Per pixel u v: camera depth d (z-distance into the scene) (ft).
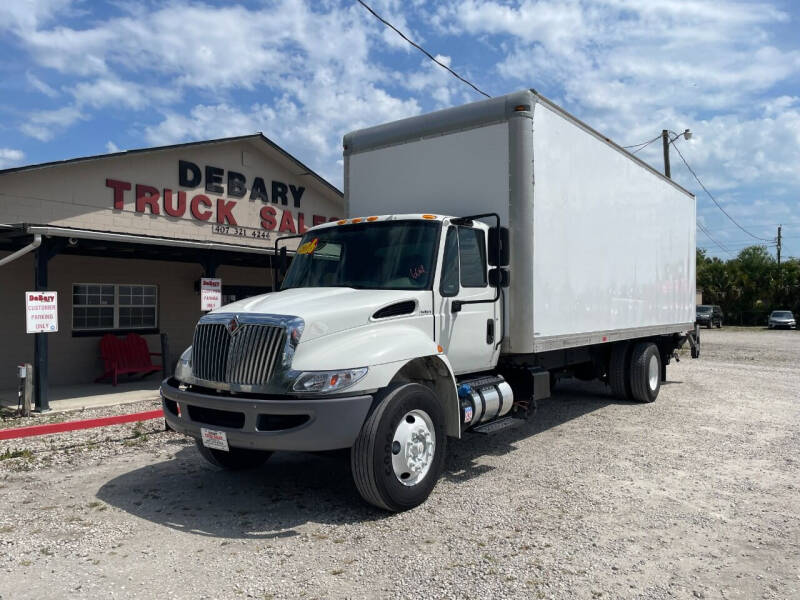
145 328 48.65
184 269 50.98
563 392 38.99
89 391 40.14
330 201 64.75
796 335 118.73
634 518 16.49
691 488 19.11
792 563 13.80
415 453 17.33
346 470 21.33
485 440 25.75
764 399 36.37
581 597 12.18
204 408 17.62
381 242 20.68
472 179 22.68
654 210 34.50
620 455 23.16
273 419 16.29
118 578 13.01
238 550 14.47
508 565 13.58
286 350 16.05
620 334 30.25
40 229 31.50
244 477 20.47
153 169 49.42
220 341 17.22
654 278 34.71
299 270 21.89
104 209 46.34
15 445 24.63
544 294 23.03
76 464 21.93
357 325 17.24
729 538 15.17
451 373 18.80
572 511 17.02
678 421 29.68
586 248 26.50
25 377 31.55
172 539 15.12
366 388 16.19
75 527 15.89
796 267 167.12
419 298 18.86
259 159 57.52
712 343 92.63
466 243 20.99
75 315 44.39
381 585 12.67
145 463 22.07
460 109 23.03
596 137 27.37
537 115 22.52
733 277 175.32
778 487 19.24
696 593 12.38
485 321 21.35
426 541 14.94
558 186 24.04
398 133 24.56
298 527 15.94
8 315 40.83
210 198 53.42
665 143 85.56
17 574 13.17
